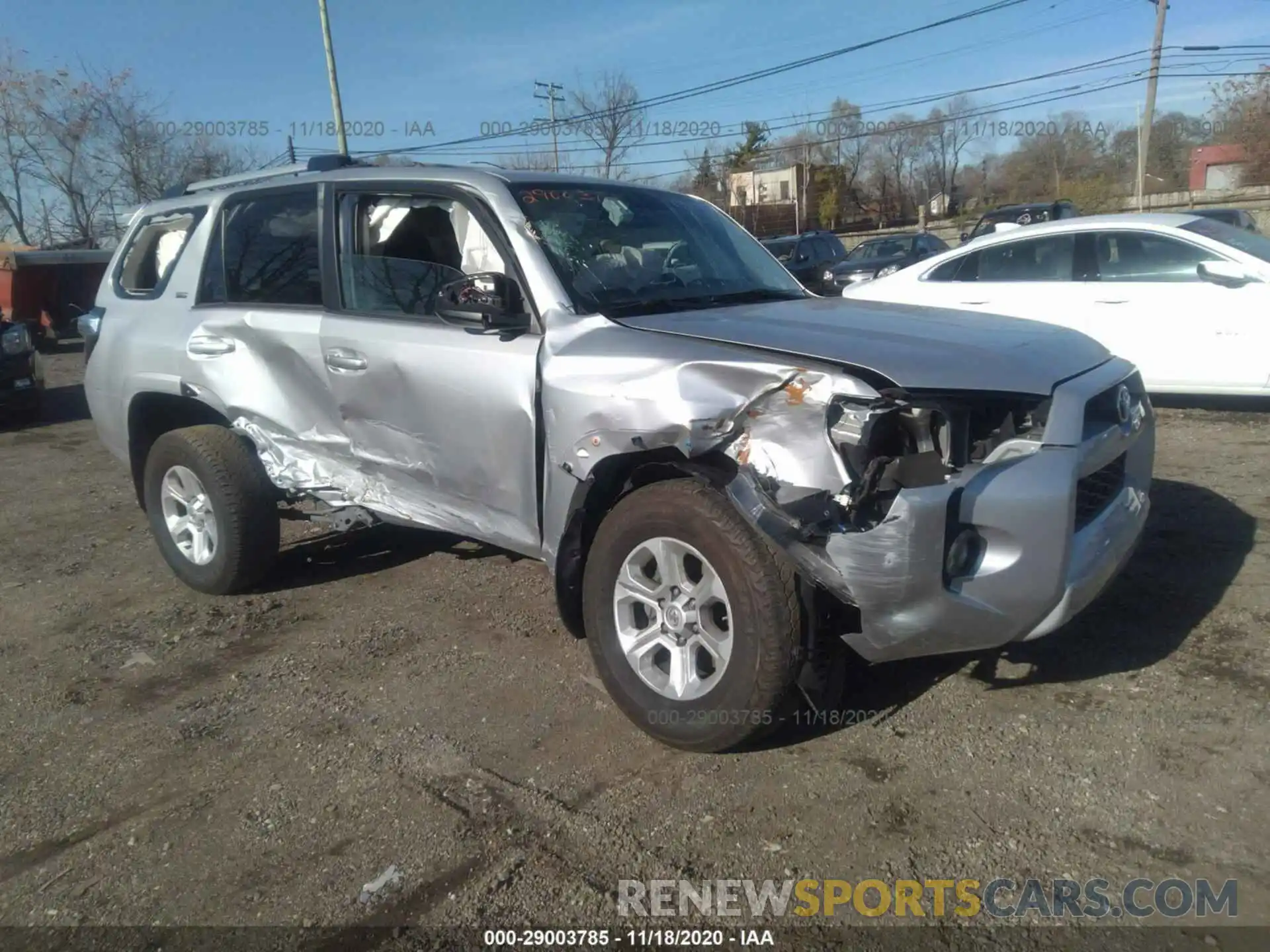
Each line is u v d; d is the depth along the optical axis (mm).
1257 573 4535
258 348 4656
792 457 2969
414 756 3434
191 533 5027
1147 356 7648
